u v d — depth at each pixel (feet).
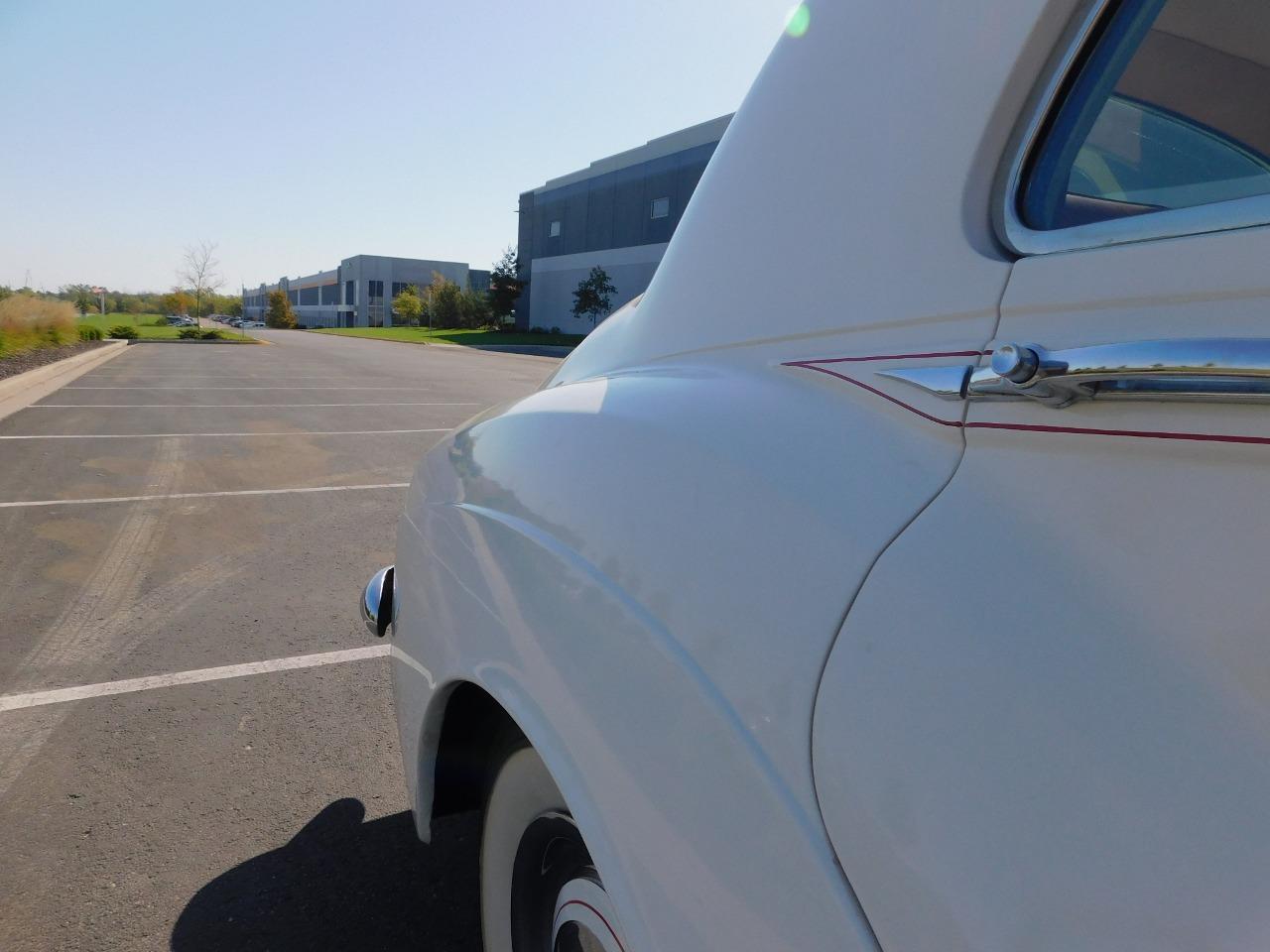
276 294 358.23
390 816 8.87
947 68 3.48
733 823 2.91
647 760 3.33
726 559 3.32
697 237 4.94
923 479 2.91
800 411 3.58
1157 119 3.02
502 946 4.98
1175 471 2.30
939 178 3.37
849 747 2.62
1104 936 2.01
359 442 33.45
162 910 7.46
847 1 4.20
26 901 7.51
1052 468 2.58
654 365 4.96
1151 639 2.21
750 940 2.77
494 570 4.81
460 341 178.81
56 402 44.83
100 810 8.87
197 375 68.08
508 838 4.83
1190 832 1.98
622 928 3.32
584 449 4.59
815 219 3.97
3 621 14.08
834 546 2.97
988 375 2.74
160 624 14.05
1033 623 2.39
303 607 14.96
